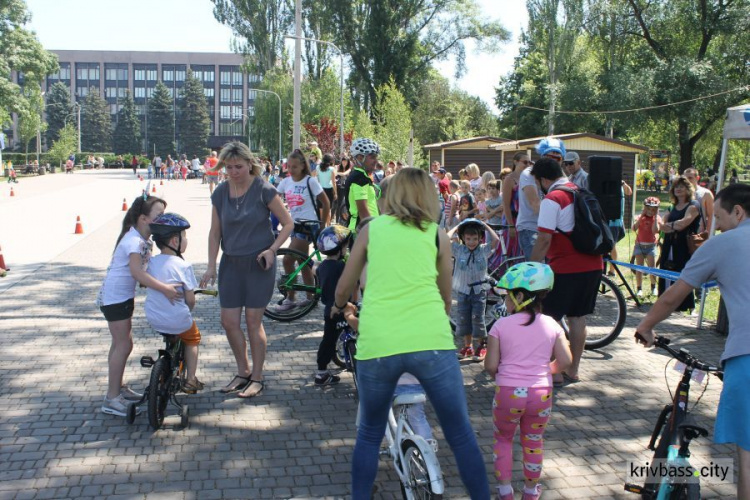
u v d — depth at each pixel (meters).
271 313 8.06
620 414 5.44
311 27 51.28
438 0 50.19
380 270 3.22
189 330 5.34
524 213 7.66
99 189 36.53
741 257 3.33
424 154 39.78
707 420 5.34
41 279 10.30
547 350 3.87
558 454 4.71
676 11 36.03
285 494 4.09
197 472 4.34
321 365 5.93
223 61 124.69
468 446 3.24
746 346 3.27
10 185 40.03
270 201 5.57
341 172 18.27
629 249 13.83
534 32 43.75
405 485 3.64
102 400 5.49
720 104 34.06
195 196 31.23
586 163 20.53
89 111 114.12
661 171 43.81
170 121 114.12
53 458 4.47
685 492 3.44
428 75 52.56
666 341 3.70
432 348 3.13
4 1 54.69
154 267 5.10
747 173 42.28
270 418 5.24
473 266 6.62
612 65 39.12
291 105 52.09
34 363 6.36
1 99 53.94
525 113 55.03
